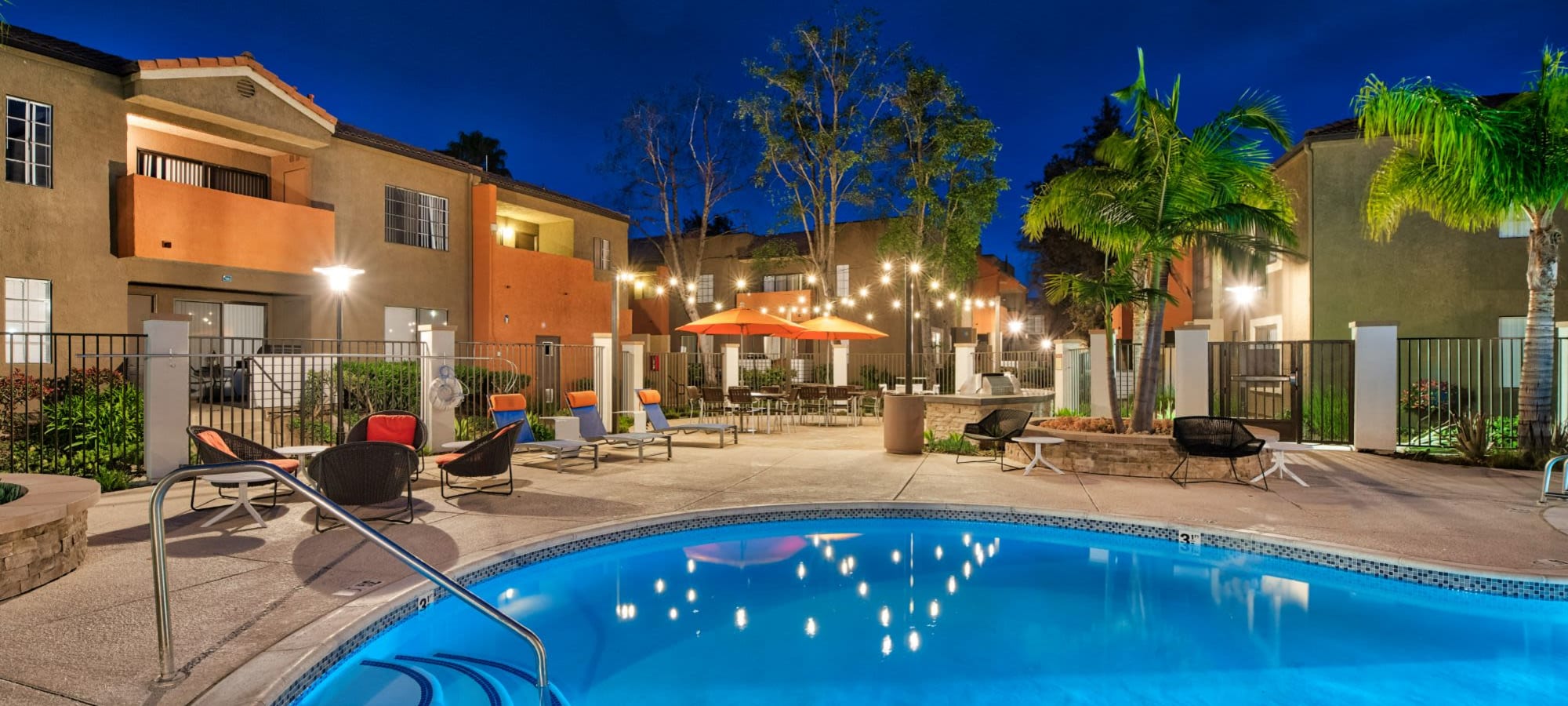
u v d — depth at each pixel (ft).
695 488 27.14
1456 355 45.42
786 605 17.08
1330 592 17.95
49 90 39.01
